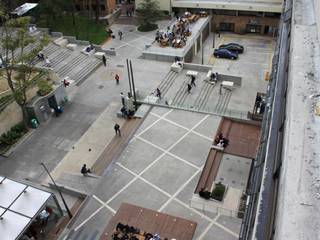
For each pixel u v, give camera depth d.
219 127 37.16
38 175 33.91
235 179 31.08
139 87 46.25
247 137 36.19
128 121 39.94
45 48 52.44
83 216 28.80
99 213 28.91
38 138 38.59
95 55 53.06
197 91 45.47
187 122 38.19
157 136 36.41
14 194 27.47
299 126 10.27
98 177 32.47
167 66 50.94
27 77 41.38
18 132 38.91
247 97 44.41
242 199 28.31
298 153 9.34
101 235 27.17
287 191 8.30
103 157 35.28
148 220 27.86
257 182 13.59
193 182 30.84
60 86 42.34
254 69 53.53
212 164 32.72
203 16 65.50
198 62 57.38
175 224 27.33
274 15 63.66
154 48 54.62
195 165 32.59
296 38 15.47
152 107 40.97
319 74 12.75
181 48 53.97
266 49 60.59
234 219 27.22
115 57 54.75
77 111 42.44
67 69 49.75
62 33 60.12
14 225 25.23
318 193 8.22
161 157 33.72
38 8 59.16
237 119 38.31
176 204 28.95
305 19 18.36
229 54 57.34
